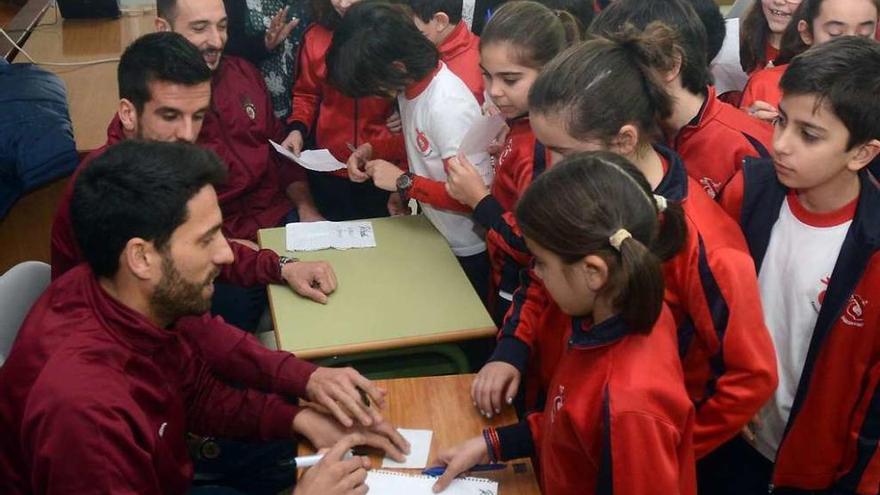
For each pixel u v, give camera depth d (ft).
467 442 4.78
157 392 4.46
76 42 12.28
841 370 5.07
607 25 6.00
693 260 4.46
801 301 5.11
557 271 3.86
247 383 5.52
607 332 3.94
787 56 7.64
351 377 5.32
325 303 6.46
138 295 4.28
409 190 7.38
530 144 6.18
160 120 6.58
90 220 4.08
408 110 7.41
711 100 5.84
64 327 4.20
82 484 3.91
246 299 7.77
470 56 7.84
